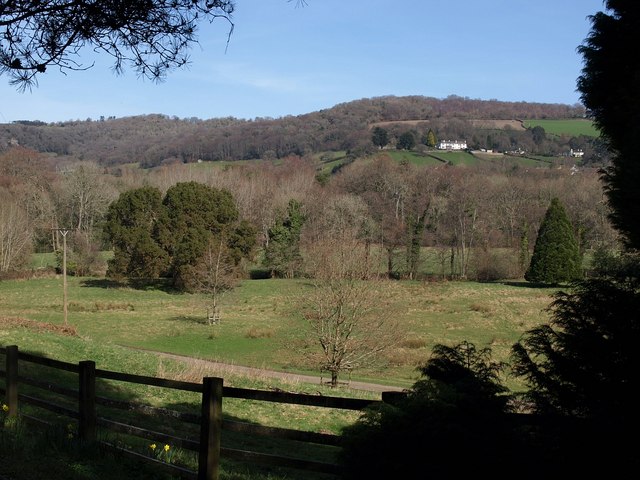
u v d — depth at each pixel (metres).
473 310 47.19
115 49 7.12
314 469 5.86
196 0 6.81
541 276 61.03
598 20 7.95
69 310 51.69
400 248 71.38
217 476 6.44
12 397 9.47
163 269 64.56
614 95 7.68
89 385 8.08
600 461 4.90
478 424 5.36
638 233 6.78
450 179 79.25
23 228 70.25
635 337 5.87
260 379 22.58
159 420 13.55
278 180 100.38
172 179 96.06
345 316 27.38
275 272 72.94
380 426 5.48
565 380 6.10
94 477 6.89
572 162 103.81
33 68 7.05
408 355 33.31
